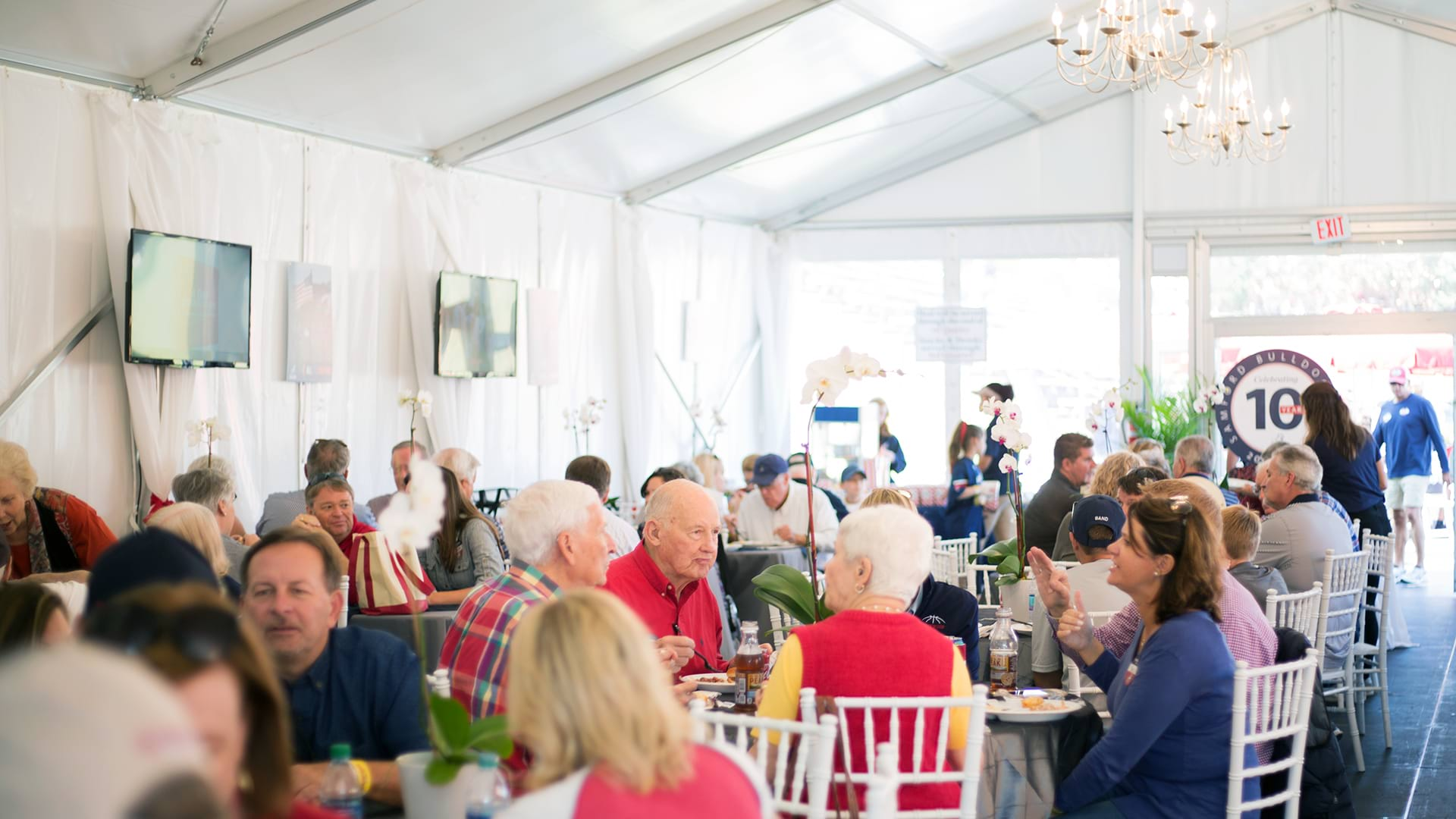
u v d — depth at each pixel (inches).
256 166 235.0
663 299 372.5
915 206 425.4
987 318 422.9
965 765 88.6
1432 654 289.9
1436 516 402.9
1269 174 407.2
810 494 125.0
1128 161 415.5
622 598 133.0
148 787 29.9
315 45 210.8
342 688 92.0
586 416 327.9
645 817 54.2
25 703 29.9
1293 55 405.1
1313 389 271.7
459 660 98.2
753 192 389.7
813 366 124.0
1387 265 401.4
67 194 198.5
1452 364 398.9
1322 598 185.0
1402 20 395.5
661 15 245.0
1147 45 247.3
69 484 198.8
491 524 190.5
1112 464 197.2
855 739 91.5
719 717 81.6
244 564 90.4
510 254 307.7
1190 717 105.3
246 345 224.2
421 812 73.2
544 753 56.1
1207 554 107.4
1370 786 189.0
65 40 189.9
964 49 331.6
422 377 275.1
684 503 131.9
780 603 133.4
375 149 266.4
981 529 312.0
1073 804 105.7
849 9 277.0
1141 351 413.1
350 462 259.8
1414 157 398.0
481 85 251.4
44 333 195.0
